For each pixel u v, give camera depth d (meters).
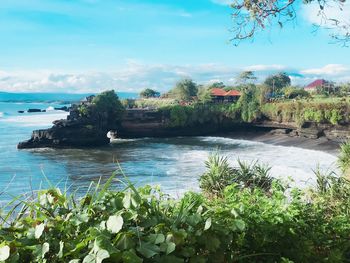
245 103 87.19
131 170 44.53
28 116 147.88
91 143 70.12
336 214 5.19
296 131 75.31
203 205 2.71
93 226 2.22
